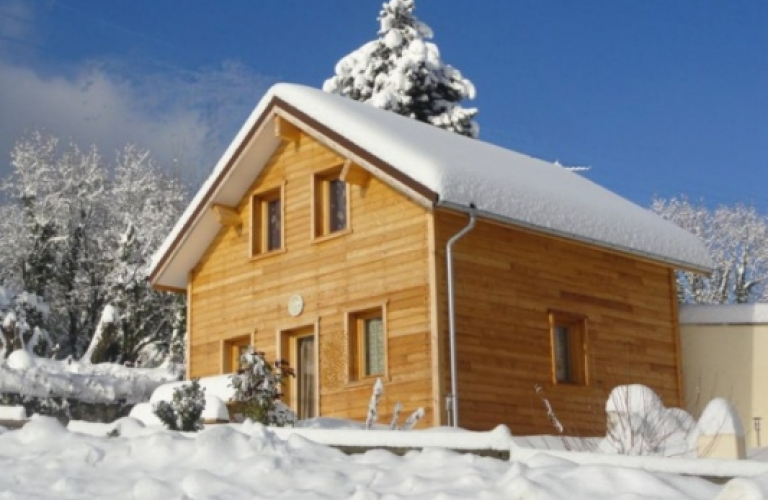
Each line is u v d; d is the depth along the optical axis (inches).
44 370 844.6
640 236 820.0
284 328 792.9
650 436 447.8
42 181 1621.6
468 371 684.7
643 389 469.1
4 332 1106.1
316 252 781.3
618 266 813.9
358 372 740.0
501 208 704.4
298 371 793.6
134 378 934.4
